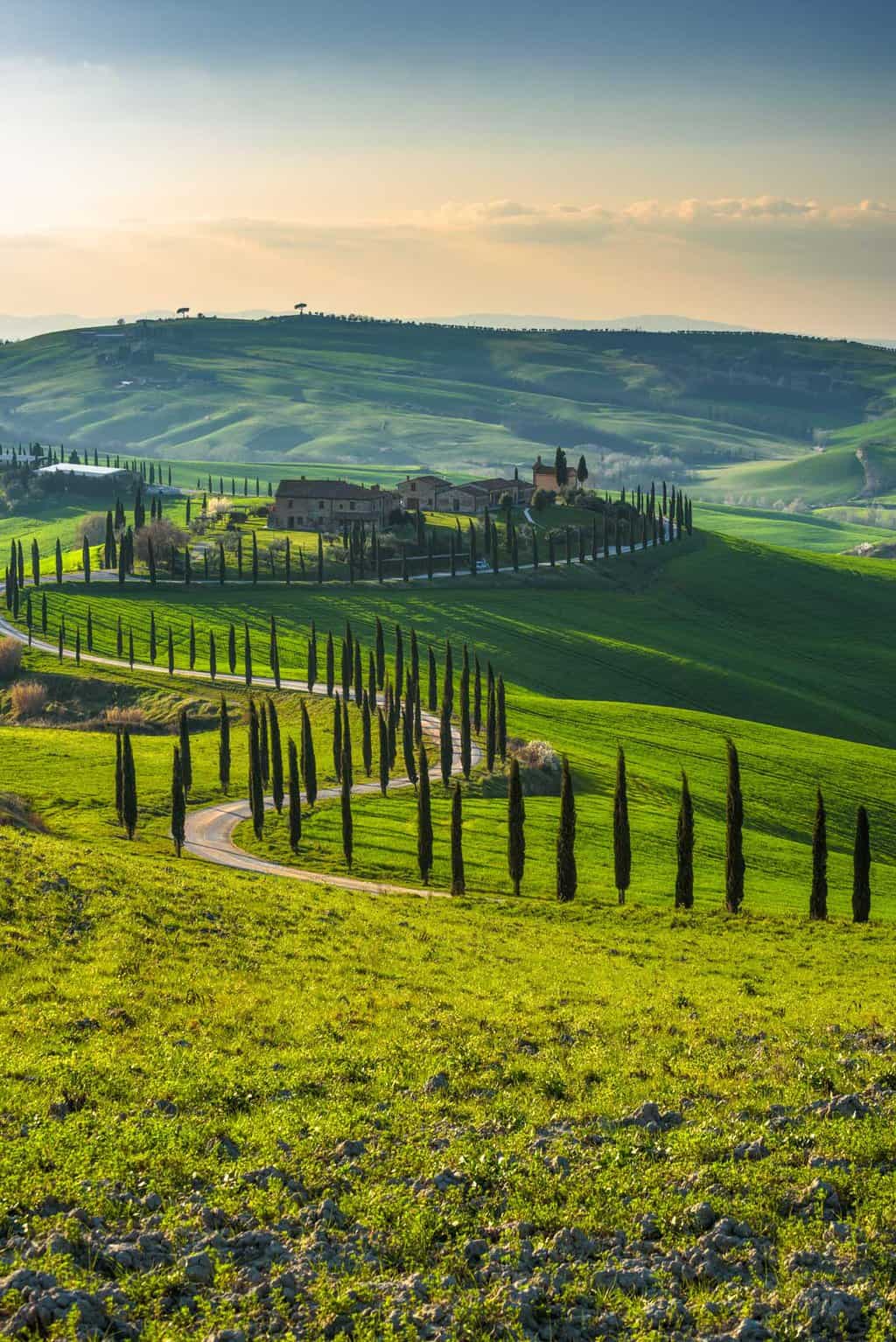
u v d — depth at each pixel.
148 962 101.81
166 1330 43.72
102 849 177.75
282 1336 44.12
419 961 119.00
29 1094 66.31
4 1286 45.25
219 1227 52.47
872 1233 52.19
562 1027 88.56
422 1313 45.75
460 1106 68.25
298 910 141.00
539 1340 45.00
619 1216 54.09
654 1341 44.69
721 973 126.06
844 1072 74.56
